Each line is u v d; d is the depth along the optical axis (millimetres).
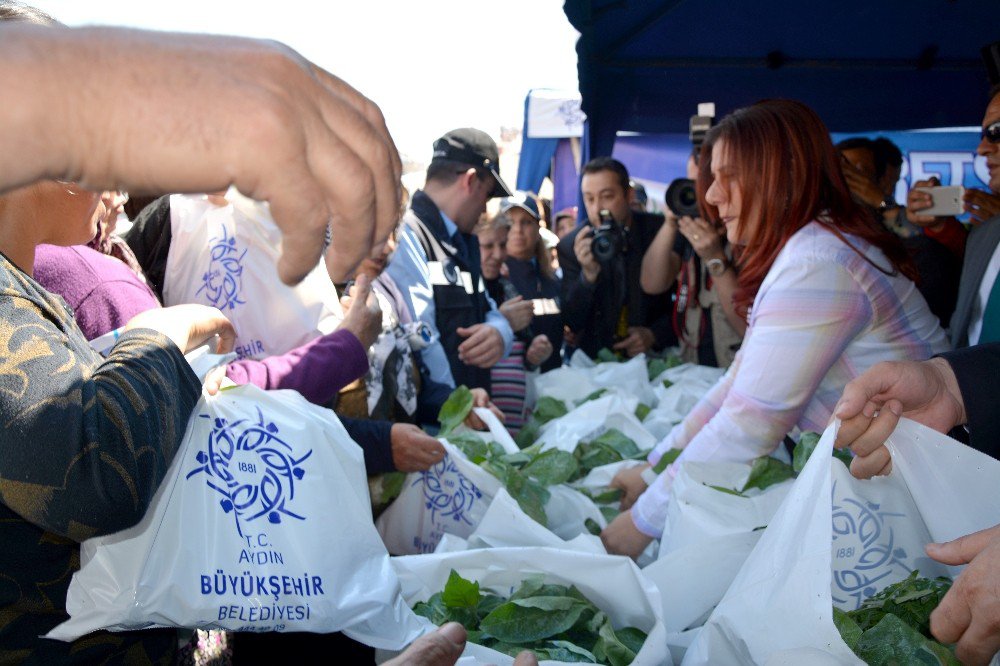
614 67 3670
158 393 895
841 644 920
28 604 903
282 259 413
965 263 2359
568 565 1394
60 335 844
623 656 1242
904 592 1078
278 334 1704
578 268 4004
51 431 778
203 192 382
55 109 346
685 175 6844
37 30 357
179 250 1733
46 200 963
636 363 2969
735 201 1778
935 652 940
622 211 3902
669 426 2625
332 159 400
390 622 1107
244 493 1043
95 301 1256
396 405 2096
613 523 1804
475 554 1432
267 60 389
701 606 1429
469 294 2668
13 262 943
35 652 916
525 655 915
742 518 1461
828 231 1680
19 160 349
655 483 1772
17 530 879
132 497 822
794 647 966
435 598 1396
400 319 2355
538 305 3699
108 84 354
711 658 1081
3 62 341
